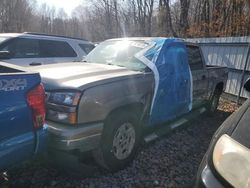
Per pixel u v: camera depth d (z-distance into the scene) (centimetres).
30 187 318
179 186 342
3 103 234
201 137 514
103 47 510
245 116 193
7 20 4138
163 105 438
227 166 170
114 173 364
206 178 177
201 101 592
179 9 2367
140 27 3105
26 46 712
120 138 364
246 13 1582
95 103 325
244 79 804
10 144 240
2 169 243
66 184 330
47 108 326
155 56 434
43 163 364
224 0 1720
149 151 434
